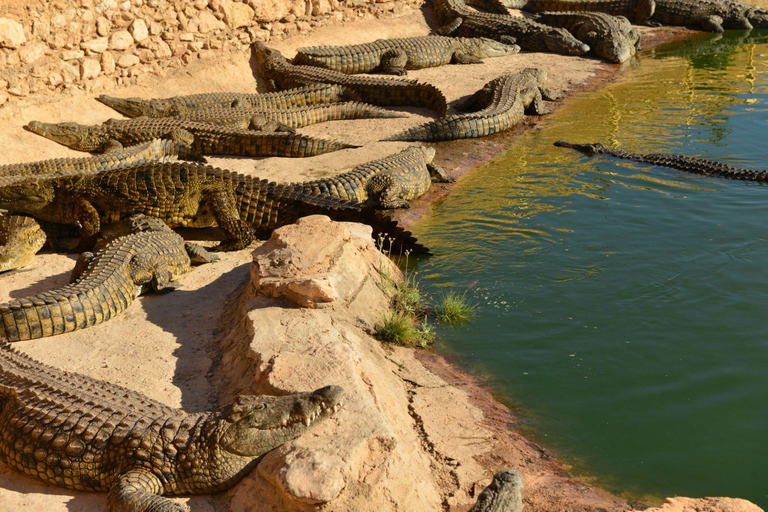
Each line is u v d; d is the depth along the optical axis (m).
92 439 4.86
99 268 7.41
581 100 16.61
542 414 6.10
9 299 7.83
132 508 4.45
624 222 9.85
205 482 4.78
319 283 6.58
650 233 9.48
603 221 9.91
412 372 6.62
